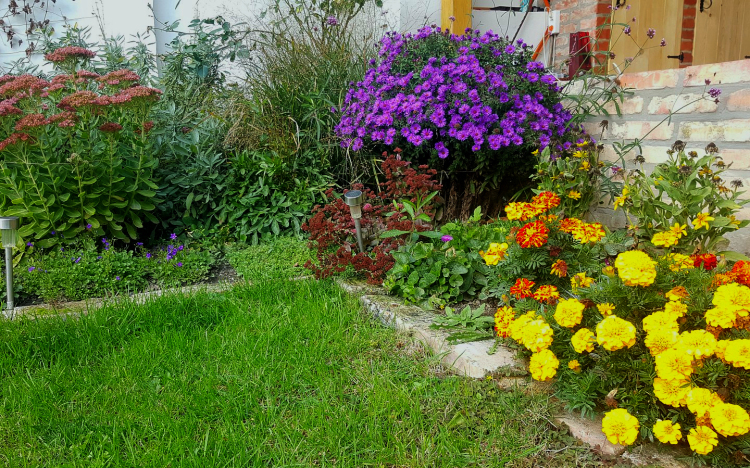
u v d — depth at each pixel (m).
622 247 2.80
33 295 3.32
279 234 4.15
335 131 4.29
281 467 1.72
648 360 1.78
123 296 3.01
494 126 3.76
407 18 5.71
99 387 2.19
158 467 1.72
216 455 1.74
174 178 4.25
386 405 2.01
